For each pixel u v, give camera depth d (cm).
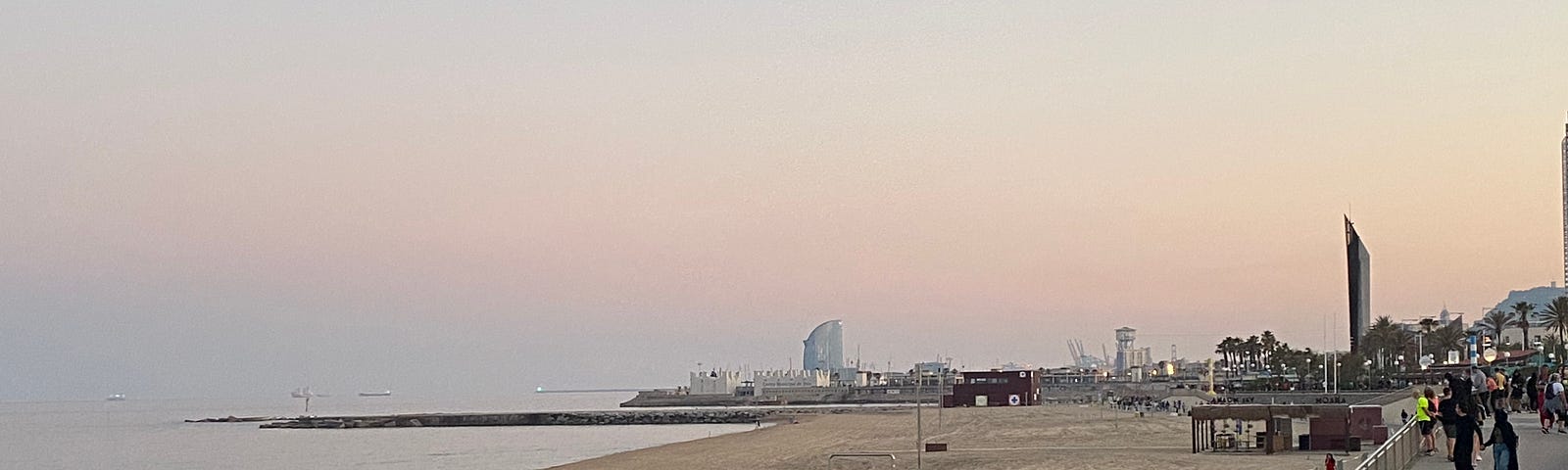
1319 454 6334
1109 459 6538
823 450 9781
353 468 12525
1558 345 16475
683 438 18288
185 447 18412
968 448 8725
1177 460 6312
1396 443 3456
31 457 16150
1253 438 7681
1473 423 3231
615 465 9812
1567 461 3641
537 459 13312
